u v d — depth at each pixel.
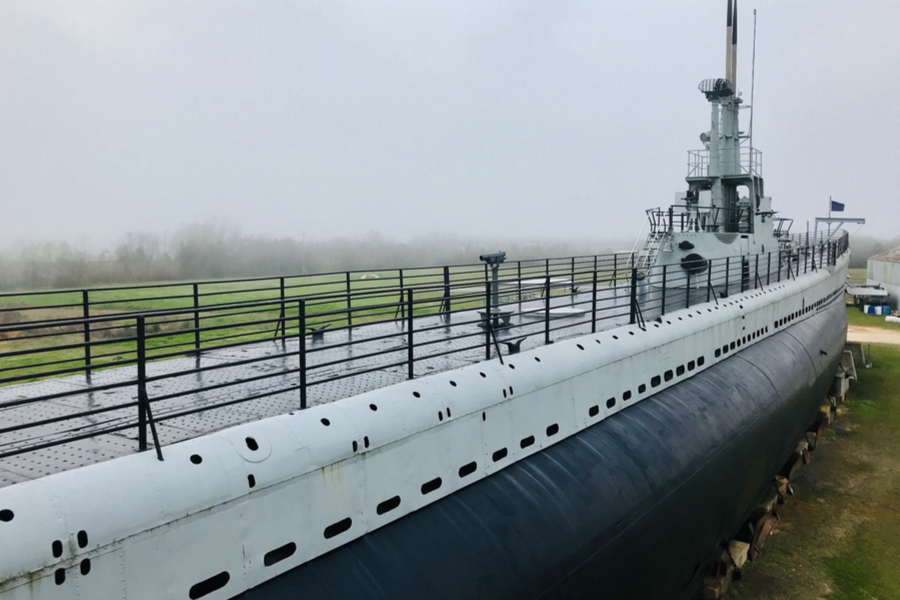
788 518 17.77
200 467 6.44
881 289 56.09
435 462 8.77
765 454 16.38
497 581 8.38
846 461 21.67
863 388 30.19
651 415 13.04
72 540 5.40
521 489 9.64
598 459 11.04
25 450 5.46
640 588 11.23
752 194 23.59
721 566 14.27
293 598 6.75
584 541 9.84
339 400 8.22
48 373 5.93
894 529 17.00
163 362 12.36
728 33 23.81
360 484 7.75
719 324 17.06
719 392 15.27
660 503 11.64
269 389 9.32
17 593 5.06
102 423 7.94
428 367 10.27
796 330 22.97
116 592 5.67
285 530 6.98
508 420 10.08
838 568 15.22
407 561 7.72
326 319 22.70
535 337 12.83
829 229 39.19
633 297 14.18
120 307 34.47
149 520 5.89
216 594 6.39
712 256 21.94
